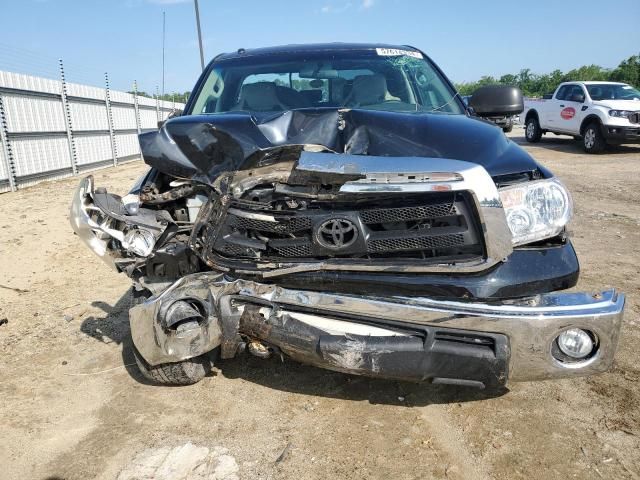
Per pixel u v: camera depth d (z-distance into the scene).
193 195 3.10
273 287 2.71
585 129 15.49
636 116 14.37
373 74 4.18
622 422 2.91
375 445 2.77
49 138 13.65
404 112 3.47
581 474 2.53
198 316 2.77
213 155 2.91
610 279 5.10
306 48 4.51
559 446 2.73
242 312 2.72
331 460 2.66
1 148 11.44
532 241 2.66
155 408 3.13
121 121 19.09
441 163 2.51
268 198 2.78
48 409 3.16
